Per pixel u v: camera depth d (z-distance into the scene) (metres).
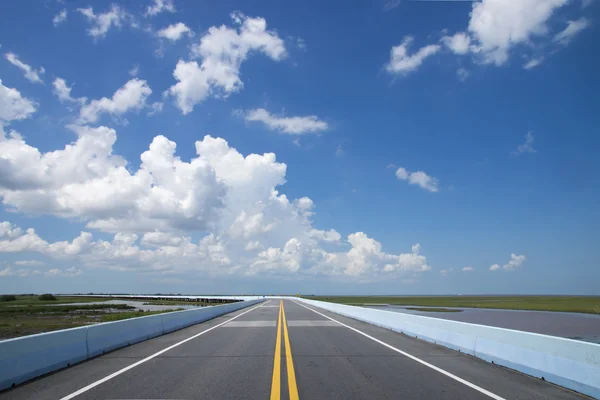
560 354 8.18
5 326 29.55
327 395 7.22
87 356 11.10
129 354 11.90
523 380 8.43
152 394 7.23
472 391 7.52
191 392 7.38
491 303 98.44
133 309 63.03
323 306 45.31
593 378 7.20
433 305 84.06
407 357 11.37
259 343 14.47
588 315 50.97
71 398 6.96
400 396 7.16
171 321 19.53
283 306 51.72
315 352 12.34
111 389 7.58
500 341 10.39
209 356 11.55
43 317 43.34
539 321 39.75
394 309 65.12
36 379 8.43
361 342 14.76
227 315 32.19
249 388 7.71
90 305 78.31
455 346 12.75
